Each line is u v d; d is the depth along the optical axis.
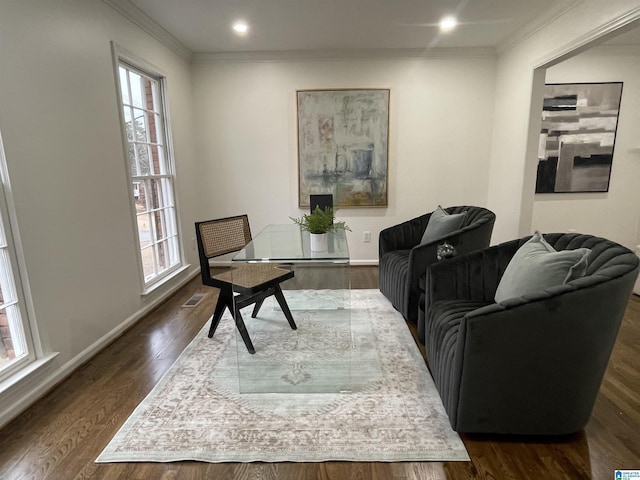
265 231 3.07
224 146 4.37
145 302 3.14
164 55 3.59
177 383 2.10
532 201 3.66
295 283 2.51
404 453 1.55
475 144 4.33
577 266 1.59
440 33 3.65
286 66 4.20
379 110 4.25
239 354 2.36
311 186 4.42
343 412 1.82
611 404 1.86
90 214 2.45
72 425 1.77
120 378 2.17
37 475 1.48
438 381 1.82
